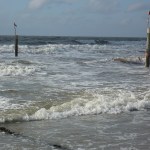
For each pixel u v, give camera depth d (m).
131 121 10.41
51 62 27.81
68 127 9.55
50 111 10.88
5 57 32.22
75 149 7.79
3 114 10.37
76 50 46.69
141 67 26.92
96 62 29.09
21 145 7.95
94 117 10.79
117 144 8.18
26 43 62.97
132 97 13.27
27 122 9.94
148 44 26.45
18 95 13.64
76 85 16.42
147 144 8.24
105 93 14.20
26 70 21.00
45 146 7.95
